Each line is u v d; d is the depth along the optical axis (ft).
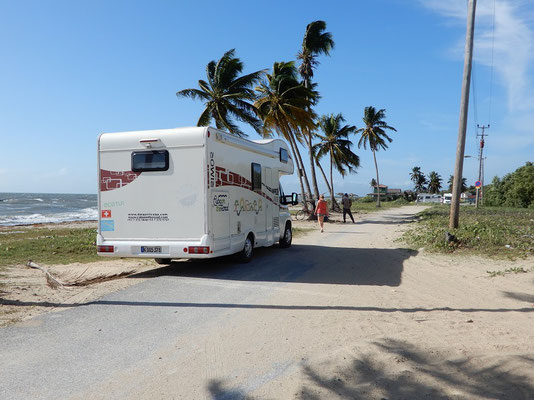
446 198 288.30
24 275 28.07
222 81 83.71
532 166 188.24
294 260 34.19
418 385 11.12
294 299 21.26
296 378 11.72
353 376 11.76
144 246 27.27
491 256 32.73
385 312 18.67
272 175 38.01
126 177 27.76
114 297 21.65
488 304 20.03
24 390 11.17
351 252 38.55
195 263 32.96
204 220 26.45
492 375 11.60
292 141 88.28
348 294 22.38
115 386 11.41
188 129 26.78
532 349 13.56
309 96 84.17
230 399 10.61
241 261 32.48
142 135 27.50
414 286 24.27
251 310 19.15
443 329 15.89
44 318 17.80
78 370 12.47
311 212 85.51
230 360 13.15
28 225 83.51
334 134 124.77
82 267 31.53
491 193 224.12
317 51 94.22
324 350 13.83
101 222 28.22
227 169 29.01
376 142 157.17
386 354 13.24
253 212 33.65
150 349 14.19
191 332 15.99
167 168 26.96
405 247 40.45
